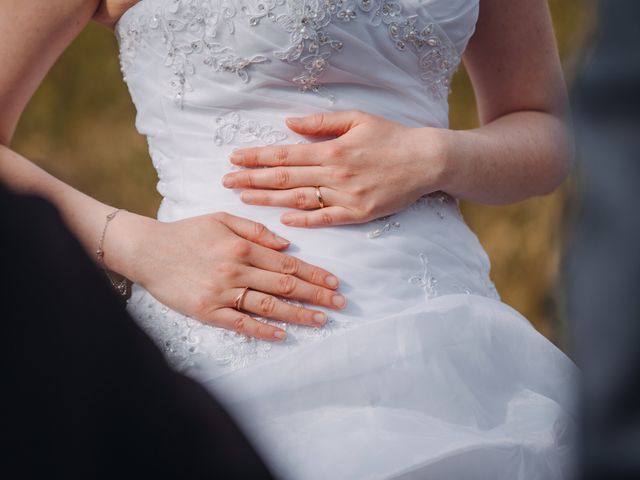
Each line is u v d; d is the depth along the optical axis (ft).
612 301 2.74
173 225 6.55
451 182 6.73
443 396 5.96
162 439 3.10
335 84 6.73
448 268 6.70
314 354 6.00
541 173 7.47
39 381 2.92
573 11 15.96
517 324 6.57
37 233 2.98
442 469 5.51
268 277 6.28
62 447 2.92
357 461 5.43
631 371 2.68
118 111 18.02
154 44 6.79
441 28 6.89
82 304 3.01
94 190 17.95
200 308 6.31
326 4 6.48
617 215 2.78
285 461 5.46
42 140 18.10
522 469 5.63
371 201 6.45
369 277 6.40
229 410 3.39
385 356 5.99
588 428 2.74
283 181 6.50
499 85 7.93
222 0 6.51
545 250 16.02
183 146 6.82
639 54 2.88
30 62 6.86
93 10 7.01
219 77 6.64
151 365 3.13
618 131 2.85
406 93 6.91
